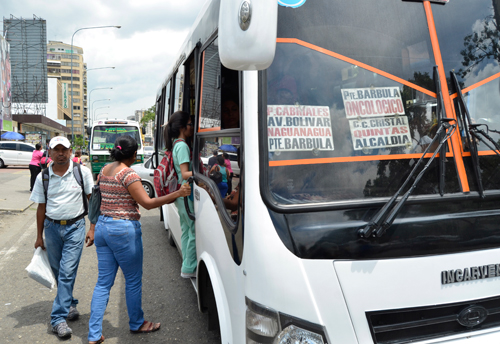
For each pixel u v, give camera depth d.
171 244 6.88
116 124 19.75
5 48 38.12
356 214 1.92
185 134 4.04
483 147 2.18
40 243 3.86
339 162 2.04
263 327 1.85
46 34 71.38
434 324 1.92
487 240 2.00
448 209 2.00
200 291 3.15
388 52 2.19
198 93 3.46
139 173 11.88
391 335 1.87
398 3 2.25
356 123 2.10
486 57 2.33
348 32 2.17
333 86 2.11
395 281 1.87
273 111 2.03
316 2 2.16
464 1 2.35
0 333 3.82
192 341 3.64
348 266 1.84
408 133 2.14
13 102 69.88
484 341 1.95
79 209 3.84
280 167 1.98
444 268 1.92
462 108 2.17
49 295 4.79
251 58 1.62
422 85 2.20
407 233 1.91
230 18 1.65
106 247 3.47
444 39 2.27
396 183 2.05
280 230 1.86
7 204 11.13
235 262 2.15
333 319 1.81
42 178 3.75
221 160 2.61
